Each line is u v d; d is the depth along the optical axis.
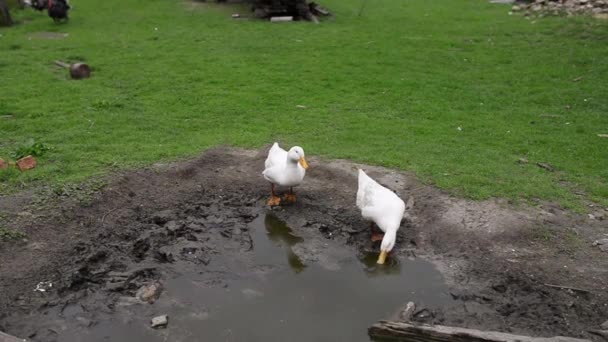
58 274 3.39
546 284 3.36
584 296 3.28
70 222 3.77
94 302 3.25
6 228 3.58
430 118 5.66
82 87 6.26
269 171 4.08
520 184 4.26
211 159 4.64
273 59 7.61
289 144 4.92
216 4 11.70
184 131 5.18
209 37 8.81
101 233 3.75
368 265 3.62
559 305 3.23
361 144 4.95
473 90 6.46
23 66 7.02
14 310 3.14
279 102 5.98
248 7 11.35
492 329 3.10
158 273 3.50
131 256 3.62
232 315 3.22
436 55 7.91
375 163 4.57
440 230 3.79
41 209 3.79
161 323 3.12
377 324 3.08
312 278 3.51
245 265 3.61
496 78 6.89
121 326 3.12
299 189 4.32
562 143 5.06
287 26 9.65
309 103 5.98
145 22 9.96
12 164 4.28
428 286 3.42
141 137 4.98
